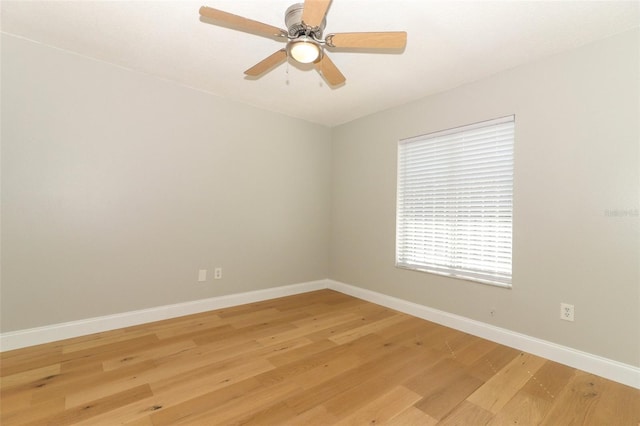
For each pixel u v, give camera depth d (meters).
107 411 1.60
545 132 2.28
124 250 2.71
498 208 2.58
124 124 2.70
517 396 1.79
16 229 2.26
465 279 2.74
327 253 4.25
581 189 2.12
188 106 3.04
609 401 1.74
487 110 2.63
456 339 2.57
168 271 2.95
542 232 2.29
